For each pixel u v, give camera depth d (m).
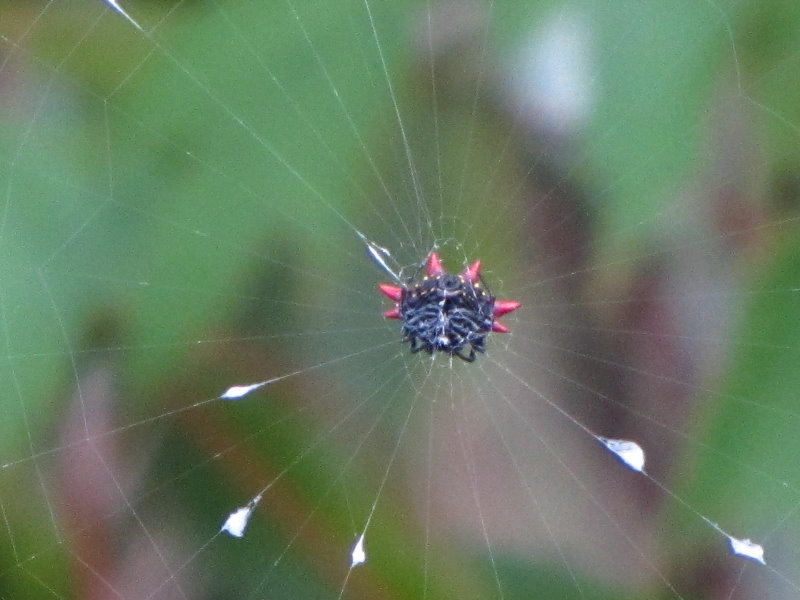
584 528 0.16
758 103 0.16
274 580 0.16
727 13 0.16
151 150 0.16
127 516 0.16
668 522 0.16
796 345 0.16
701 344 0.16
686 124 0.16
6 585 0.16
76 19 0.16
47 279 0.16
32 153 0.16
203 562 0.16
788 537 0.16
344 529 0.16
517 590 0.16
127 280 0.16
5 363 0.16
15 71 0.16
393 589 0.16
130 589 0.16
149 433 0.16
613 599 0.16
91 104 0.16
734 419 0.16
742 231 0.16
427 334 0.15
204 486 0.16
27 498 0.16
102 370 0.16
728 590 0.16
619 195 0.16
